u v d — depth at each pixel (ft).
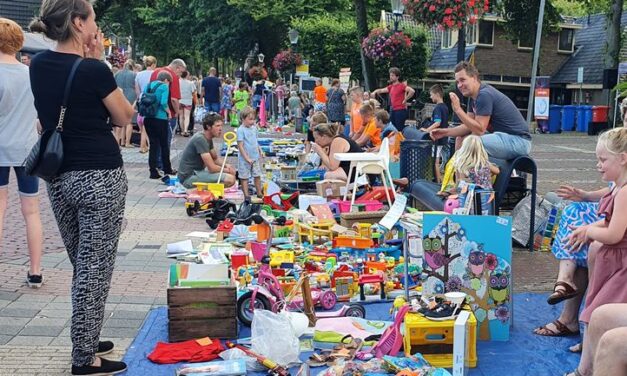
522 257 26.13
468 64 26.96
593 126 93.40
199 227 30.99
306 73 105.09
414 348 16.22
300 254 23.72
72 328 15.39
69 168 14.89
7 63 19.88
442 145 39.83
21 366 15.94
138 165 49.26
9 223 30.76
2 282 21.90
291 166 40.16
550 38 121.29
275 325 16.22
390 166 36.42
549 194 27.84
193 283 18.33
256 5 136.87
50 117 14.76
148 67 54.34
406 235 19.43
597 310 12.89
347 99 74.84
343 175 33.17
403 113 58.90
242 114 36.60
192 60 217.56
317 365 16.02
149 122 43.04
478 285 17.89
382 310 19.94
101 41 15.51
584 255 17.57
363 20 92.17
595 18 127.85
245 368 15.57
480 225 17.88
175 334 17.40
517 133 26.66
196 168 38.32
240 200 36.60
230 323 17.57
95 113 14.90
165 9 160.45
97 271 15.21
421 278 19.20
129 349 17.11
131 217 32.86
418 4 51.44
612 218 14.65
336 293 20.53
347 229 25.67
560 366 16.37
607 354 11.10
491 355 16.99
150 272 23.82
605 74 94.27
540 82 96.89
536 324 19.06
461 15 50.72
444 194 24.79
